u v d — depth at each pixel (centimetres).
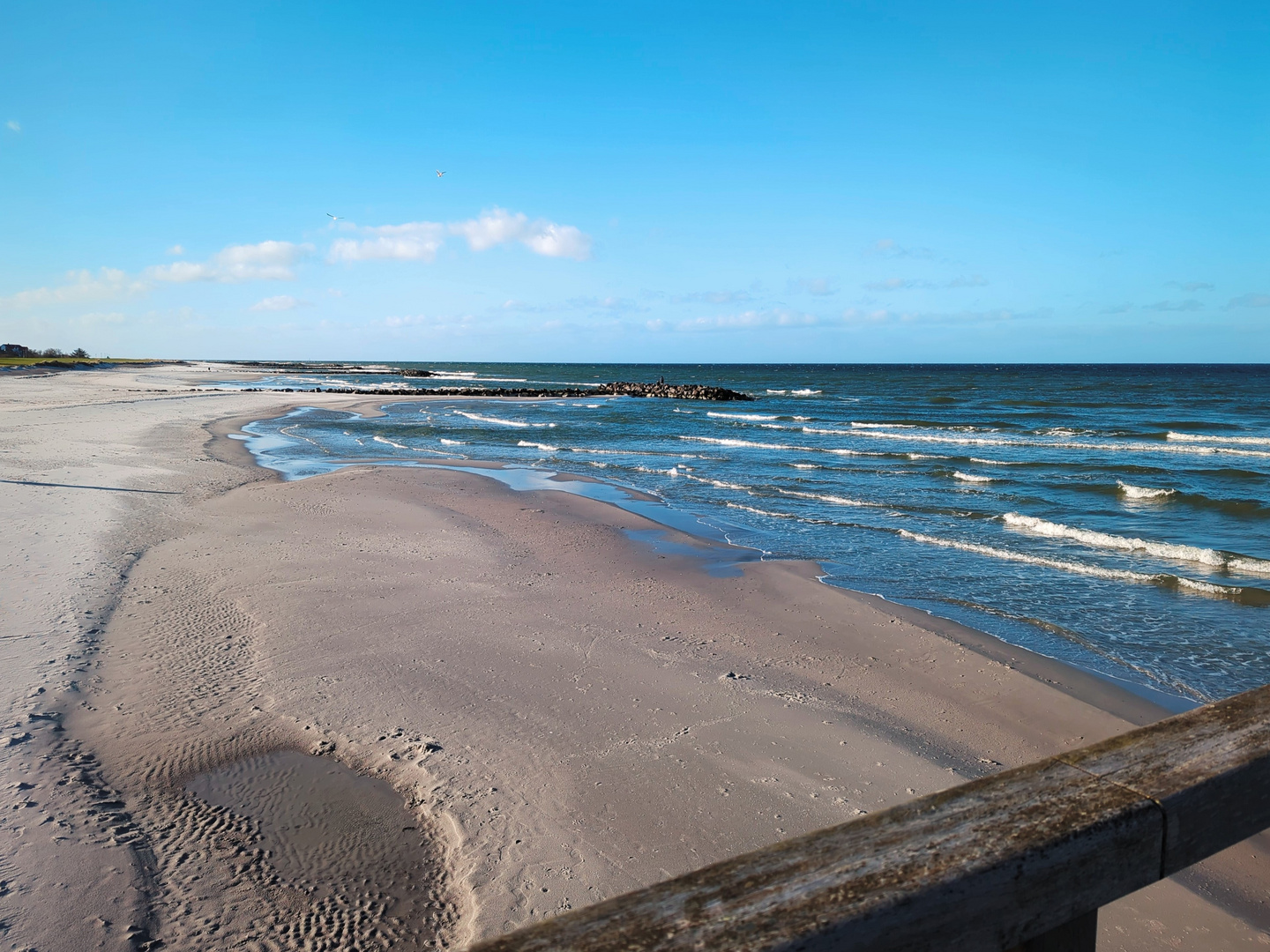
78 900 378
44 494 1384
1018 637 821
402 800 486
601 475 2052
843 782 515
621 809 477
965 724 616
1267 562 1048
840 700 654
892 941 88
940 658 752
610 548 1198
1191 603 931
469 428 3497
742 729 589
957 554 1184
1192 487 1692
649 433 3309
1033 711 639
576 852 433
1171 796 112
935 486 1828
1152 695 675
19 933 354
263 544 1116
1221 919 391
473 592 925
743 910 86
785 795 496
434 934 372
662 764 532
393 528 1272
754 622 855
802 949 81
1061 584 1020
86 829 435
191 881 402
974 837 101
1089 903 106
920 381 9219
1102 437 2964
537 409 4922
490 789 497
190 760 523
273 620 796
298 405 4581
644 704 629
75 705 583
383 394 6203
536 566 1070
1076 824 103
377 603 866
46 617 753
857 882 91
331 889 402
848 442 2891
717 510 1552
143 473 1706
